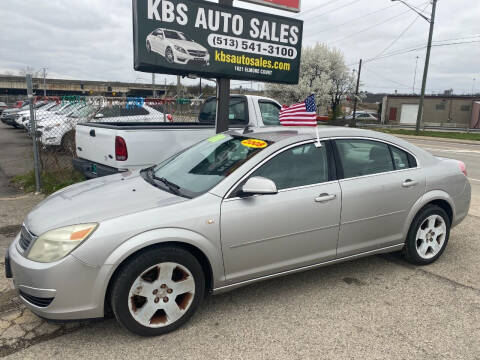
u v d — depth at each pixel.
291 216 3.34
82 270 2.68
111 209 2.94
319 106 48.94
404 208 4.01
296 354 2.78
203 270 3.22
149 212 2.90
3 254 4.40
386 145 4.04
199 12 5.34
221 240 3.06
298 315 3.29
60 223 2.83
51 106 17.31
